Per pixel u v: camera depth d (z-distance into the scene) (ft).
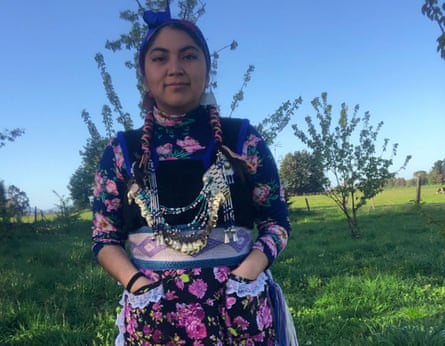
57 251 30.81
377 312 15.21
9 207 48.78
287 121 23.12
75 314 15.93
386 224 48.70
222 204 4.71
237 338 4.60
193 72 4.92
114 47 19.56
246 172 4.89
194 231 4.67
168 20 5.15
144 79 5.38
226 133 5.04
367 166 39.63
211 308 4.59
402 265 22.39
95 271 20.63
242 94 22.09
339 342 12.67
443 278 19.72
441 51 13.30
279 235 5.01
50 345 12.98
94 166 23.86
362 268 23.02
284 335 5.10
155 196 4.76
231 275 4.62
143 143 4.92
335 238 38.09
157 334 4.59
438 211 52.19
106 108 21.67
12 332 14.08
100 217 5.11
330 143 40.32
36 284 20.51
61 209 61.00
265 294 4.97
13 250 34.06
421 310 14.57
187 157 4.86
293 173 124.88
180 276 4.62
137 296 4.66
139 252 4.86
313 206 98.63
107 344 12.45
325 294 17.26
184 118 5.01
